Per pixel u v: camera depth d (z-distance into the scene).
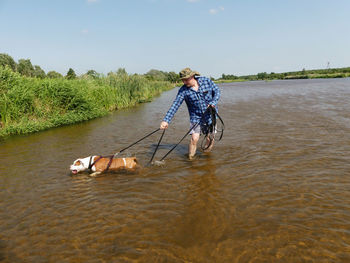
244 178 4.16
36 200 3.81
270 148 5.66
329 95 17.12
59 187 4.25
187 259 2.42
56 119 10.49
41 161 5.66
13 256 2.59
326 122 8.06
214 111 5.01
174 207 3.39
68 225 3.10
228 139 6.63
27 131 9.12
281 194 3.57
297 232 2.73
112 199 3.71
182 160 5.23
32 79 11.77
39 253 2.62
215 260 2.39
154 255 2.50
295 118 9.11
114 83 17.94
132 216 3.22
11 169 5.21
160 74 77.69
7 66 10.44
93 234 2.89
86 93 13.31
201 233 2.80
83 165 4.78
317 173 4.20
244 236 2.71
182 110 14.44
